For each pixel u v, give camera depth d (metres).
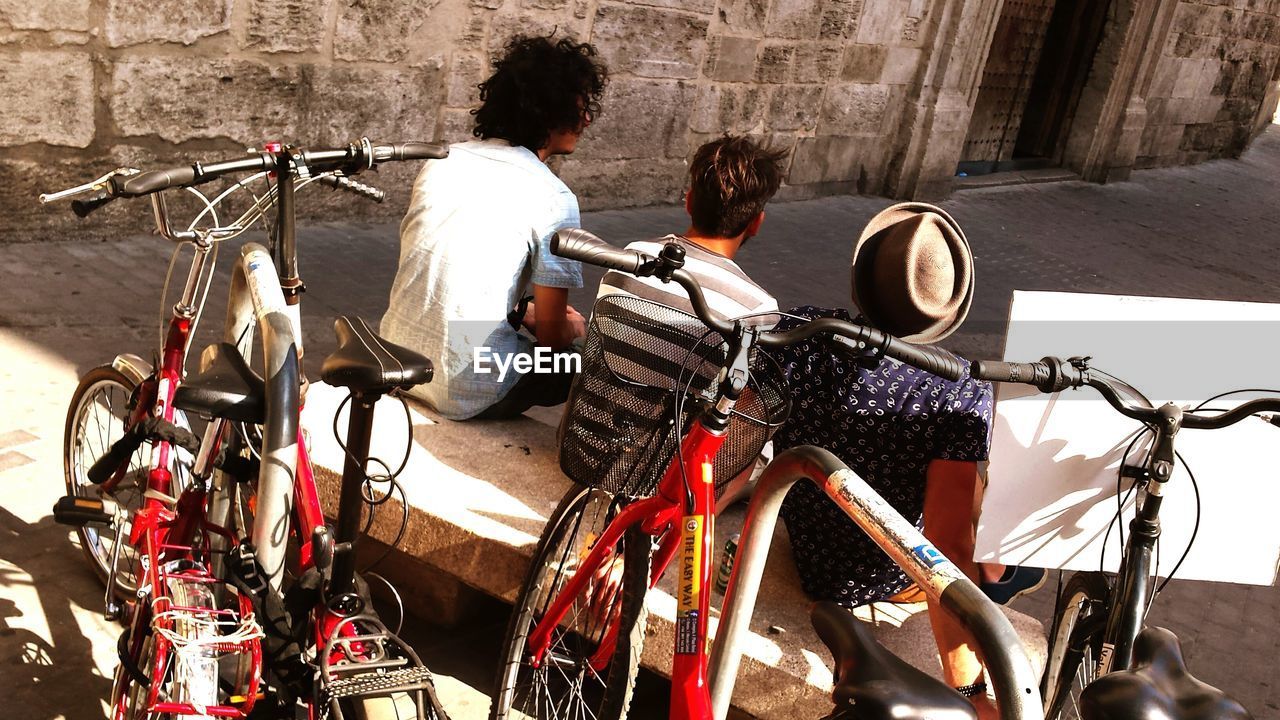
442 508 2.84
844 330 1.94
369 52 6.66
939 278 2.33
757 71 9.34
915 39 10.59
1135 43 13.60
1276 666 3.89
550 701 2.55
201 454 2.25
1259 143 19.55
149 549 2.09
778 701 2.49
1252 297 9.91
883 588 2.65
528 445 3.29
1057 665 2.69
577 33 7.86
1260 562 2.39
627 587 2.21
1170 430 2.09
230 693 2.09
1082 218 11.86
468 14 7.12
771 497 1.98
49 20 5.26
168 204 5.96
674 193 9.25
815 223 9.46
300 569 2.17
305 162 2.40
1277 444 2.31
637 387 2.29
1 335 4.37
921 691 1.43
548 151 3.38
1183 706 1.64
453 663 2.97
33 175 5.43
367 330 2.08
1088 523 2.36
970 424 2.41
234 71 6.08
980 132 12.82
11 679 2.55
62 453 3.59
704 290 2.59
